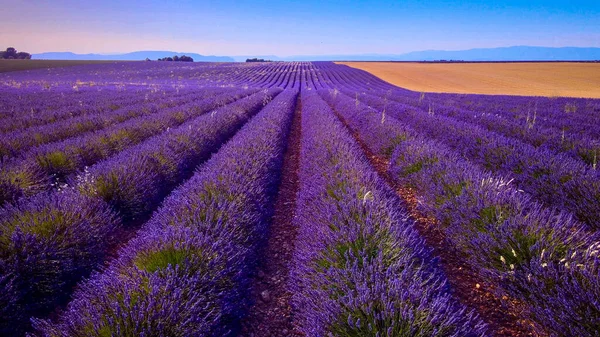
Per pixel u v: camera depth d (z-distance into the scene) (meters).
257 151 6.52
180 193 4.26
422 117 11.60
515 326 2.49
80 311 2.19
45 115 10.84
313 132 9.15
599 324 2.07
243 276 3.01
